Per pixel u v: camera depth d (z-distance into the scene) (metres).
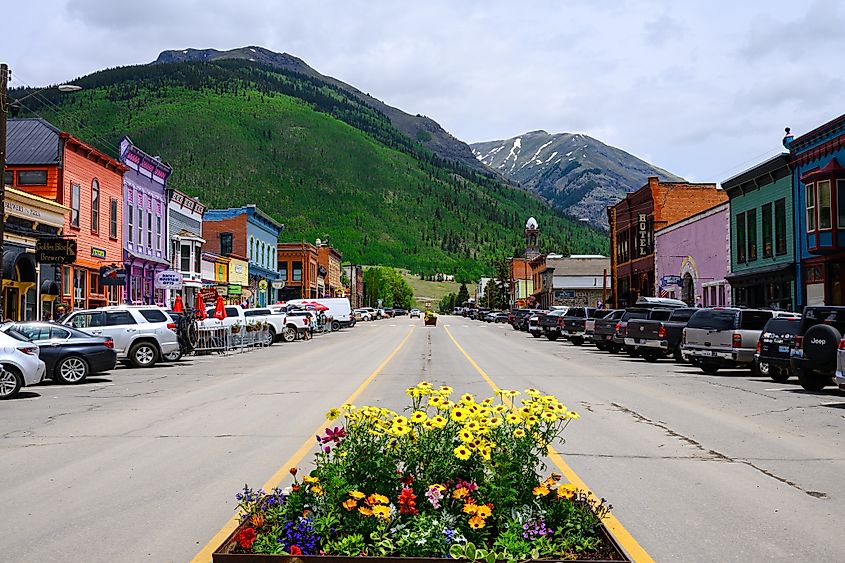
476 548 5.14
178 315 29.48
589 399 16.45
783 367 20.02
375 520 5.35
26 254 29.31
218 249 67.38
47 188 33.44
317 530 5.26
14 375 16.80
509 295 142.88
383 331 65.12
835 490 8.45
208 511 7.47
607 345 34.69
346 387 18.59
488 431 5.95
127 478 8.94
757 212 38.03
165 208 47.97
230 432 12.05
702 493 8.27
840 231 31.52
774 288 36.47
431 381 20.12
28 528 6.98
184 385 19.55
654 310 29.66
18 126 34.56
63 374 19.86
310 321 48.31
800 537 6.73
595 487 8.49
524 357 30.75
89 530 6.90
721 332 22.34
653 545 6.48
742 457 10.23
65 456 10.27
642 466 9.60
